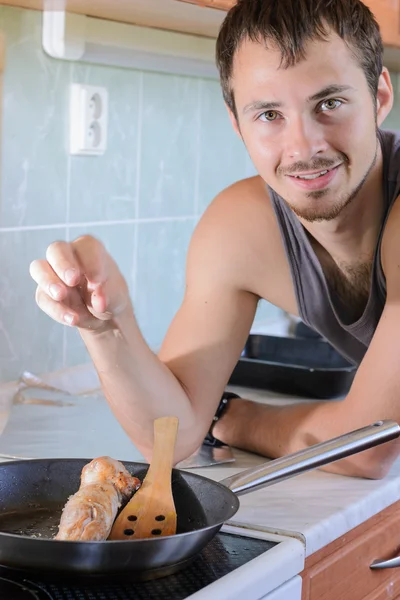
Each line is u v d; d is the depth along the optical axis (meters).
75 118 1.82
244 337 1.47
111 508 1.05
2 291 1.73
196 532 1.01
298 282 1.43
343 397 1.78
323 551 1.17
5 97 1.69
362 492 1.27
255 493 1.26
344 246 1.38
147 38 1.78
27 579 1.01
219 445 1.49
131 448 1.48
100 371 1.32
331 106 1.24
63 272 1.13
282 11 1.23
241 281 1.45
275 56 1.23
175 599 0.98
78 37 1.70
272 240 1.42
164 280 2.10
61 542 0.97
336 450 1.19
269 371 1.80
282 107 1.24
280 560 1.07
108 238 1.94
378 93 1.34
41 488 1.15
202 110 2.13
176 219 2.11
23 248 1.76
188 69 1.99
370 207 1.36
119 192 1.95
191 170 2.12
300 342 2.00
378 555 1.29
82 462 1.17
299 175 1.26
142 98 1.96
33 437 1.51
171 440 1.13
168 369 1.38
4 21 1.67
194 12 1.56
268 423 1.44
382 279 1.38
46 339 1.83
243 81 1.26
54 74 1.77
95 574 0.99
